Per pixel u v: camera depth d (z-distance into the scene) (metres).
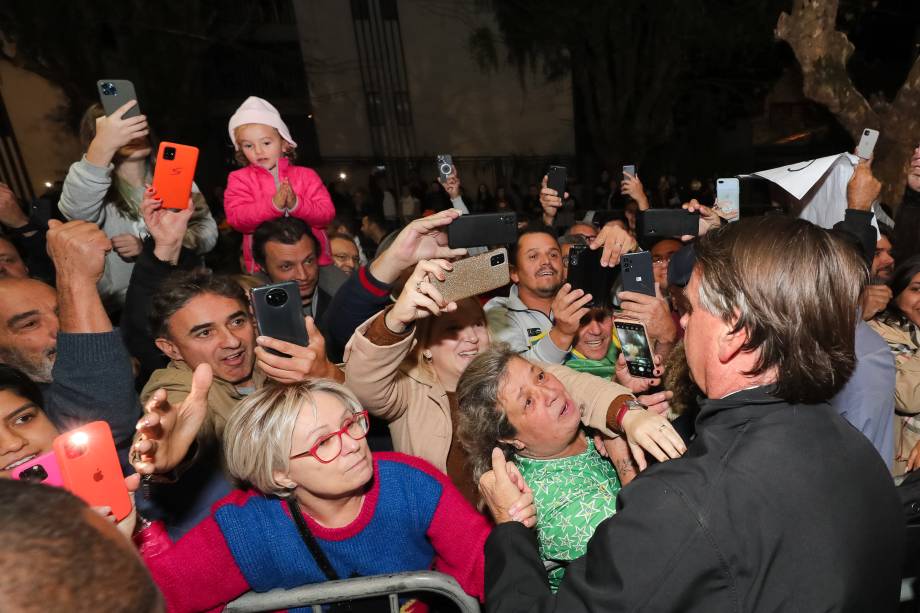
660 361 1.87
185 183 1.89
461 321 1.85
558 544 1.48
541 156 14.97
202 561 1.27
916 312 2.32
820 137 15.22
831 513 0.81
